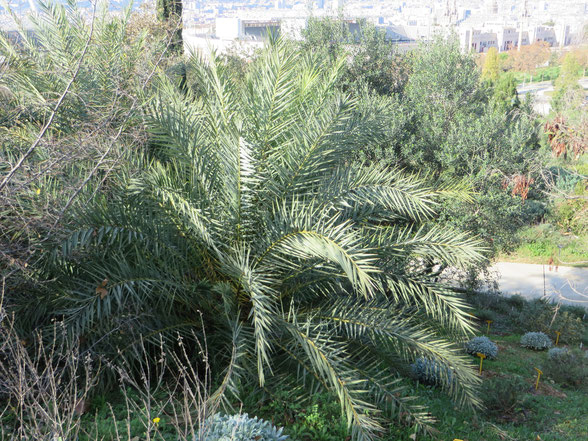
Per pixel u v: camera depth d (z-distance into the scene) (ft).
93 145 16.10
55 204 15.14
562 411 26.12
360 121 20.08
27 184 14.56
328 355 15.66
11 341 12.77
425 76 47.67
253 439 11.58
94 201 16.40
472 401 18.26
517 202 38.37
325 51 43.98
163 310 17.60
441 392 23.02
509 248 43.32
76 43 24.11
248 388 16.92
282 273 18.89
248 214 18.28
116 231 15.71
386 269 19.22
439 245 18.81
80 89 21.25
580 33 233.96
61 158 14.78
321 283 19.36
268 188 18.66
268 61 19.07
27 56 22.80
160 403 14.48
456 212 37.45
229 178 17.61
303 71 22.09
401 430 16.92
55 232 14.65
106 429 13.25
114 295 15.44
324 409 16.35
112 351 15.87
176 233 18.25
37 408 10.34
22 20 23.56
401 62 51.24
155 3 32.19
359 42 49.52
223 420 12.51
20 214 14.37
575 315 51.80
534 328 45.85
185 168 19.63
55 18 23.98
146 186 17.49
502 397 24.82
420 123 43.98
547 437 21.66
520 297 54.44
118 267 17.35
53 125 19.62
